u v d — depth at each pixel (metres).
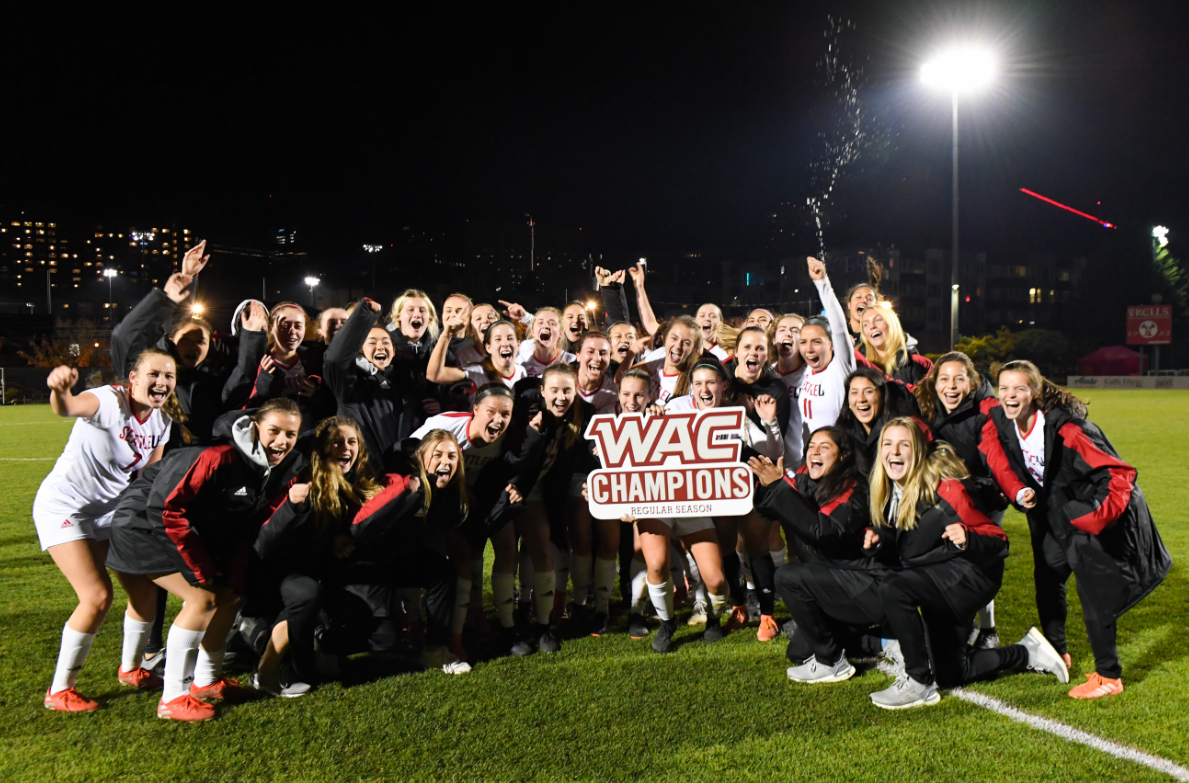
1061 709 3.36
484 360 4.93
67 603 5.12
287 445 3.50
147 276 135.12
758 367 4.68
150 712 3.48
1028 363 3.69
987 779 2.80
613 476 4.16
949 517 3.47
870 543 3.60
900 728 3.22
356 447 3.79
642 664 4.02
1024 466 3.78
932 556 3.50
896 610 3.44
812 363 4.83
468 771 2.92
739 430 4.03
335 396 4.45
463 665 3.94
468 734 3.22
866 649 4.09
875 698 3.46
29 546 6.75
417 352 5.02
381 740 3.18
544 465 4.36
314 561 3.80
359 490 3.81
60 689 3.50
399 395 4.69
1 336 49.28
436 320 5.12
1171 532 6.84
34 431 17.70
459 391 4.95
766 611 4.44
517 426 4.33
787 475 4.21
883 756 2.98
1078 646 4.17
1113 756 2.95
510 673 3.90
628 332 5.43
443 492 3.95
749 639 4.42
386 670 3.98
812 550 3.86
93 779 2.90
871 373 4.17
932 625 3.65
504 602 4.21
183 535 3.26
